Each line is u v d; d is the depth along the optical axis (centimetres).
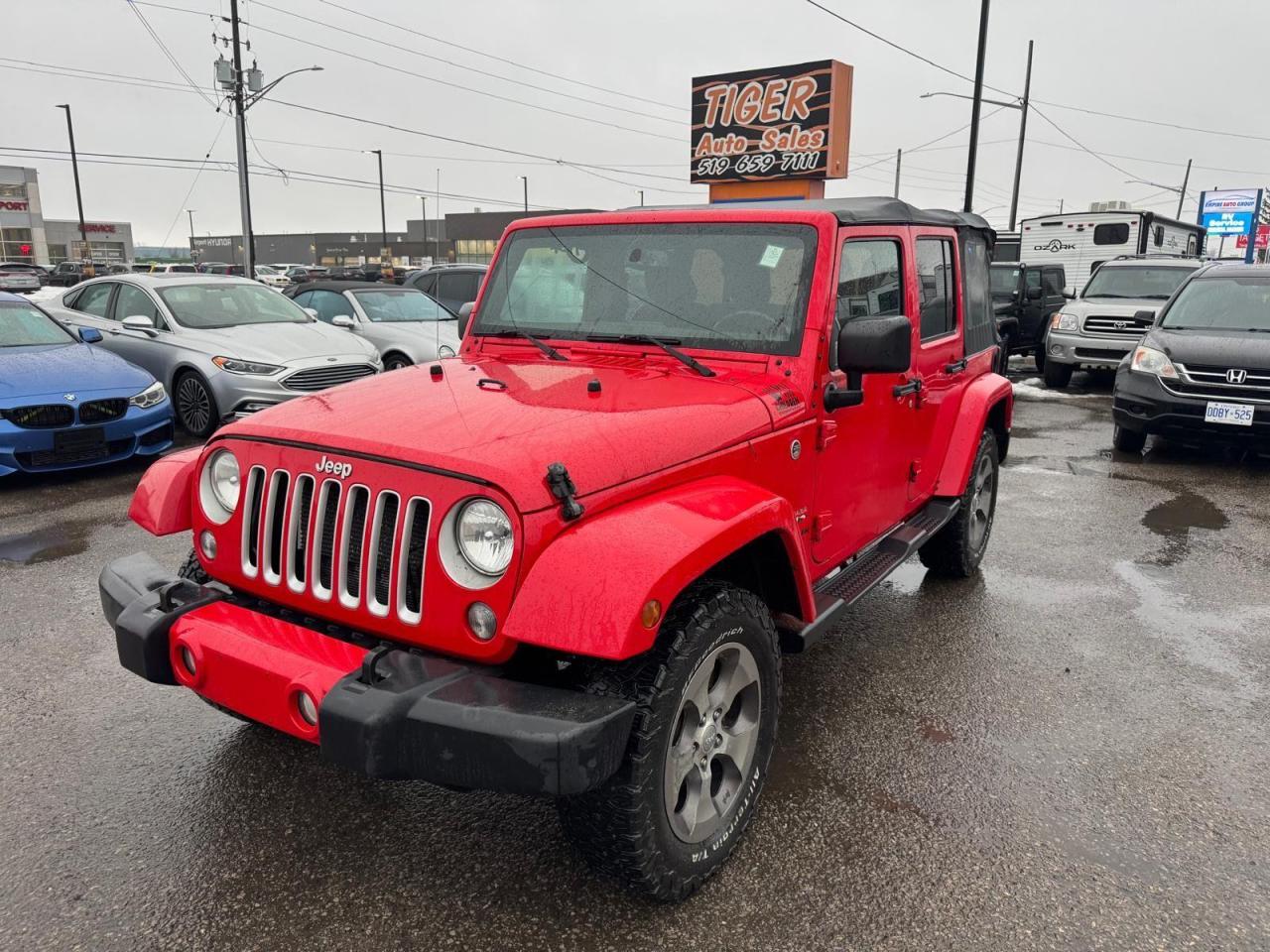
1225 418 802
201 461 279
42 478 768
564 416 261
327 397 294
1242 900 263
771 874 272
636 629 209
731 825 272
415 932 248
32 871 273
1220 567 561
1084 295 1455
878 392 369
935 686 399
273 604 275
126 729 356
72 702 377
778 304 316
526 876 271
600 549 220
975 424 476
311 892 264
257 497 267
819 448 323
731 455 277
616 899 261
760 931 249
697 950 242
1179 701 388
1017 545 602
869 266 354
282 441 258
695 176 2109
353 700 216
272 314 1026
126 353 976
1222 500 725
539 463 228
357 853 282
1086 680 406
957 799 313
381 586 242
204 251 13350
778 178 1991
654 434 257
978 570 552
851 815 303
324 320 1211
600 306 346
